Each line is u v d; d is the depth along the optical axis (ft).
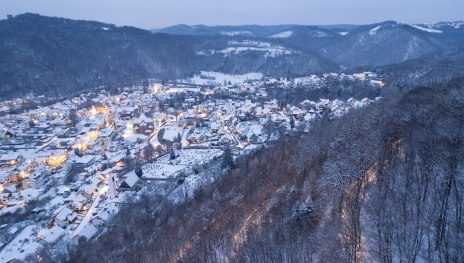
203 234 304.30
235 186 403.34
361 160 236.22
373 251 180.55
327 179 250.16
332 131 400.06
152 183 550.36
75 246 404.57
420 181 208.54
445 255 159.84
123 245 365.81
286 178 345.72
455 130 209.67
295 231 237.25
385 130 286.87
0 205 561.43
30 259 391.86
